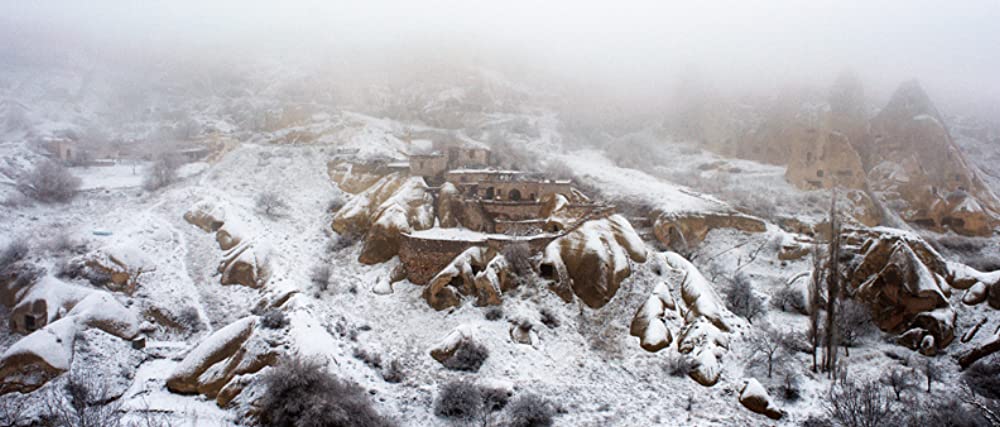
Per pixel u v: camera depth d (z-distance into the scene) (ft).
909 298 143.33
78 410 103.09
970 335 135.03
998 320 135.85
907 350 137.18
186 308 142.31
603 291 149.48
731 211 196.65
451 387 111.04
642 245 166.40
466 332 128.47
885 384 121.90
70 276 140.97
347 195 206.18
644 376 125.70
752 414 112.68
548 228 170.30
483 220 177.99
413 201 180.75
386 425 99.71
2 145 227.61
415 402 111.65
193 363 114.21
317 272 154.20
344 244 174.91
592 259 152.87
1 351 126.93
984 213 230.07
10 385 107.96
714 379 121.80
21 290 138.21
